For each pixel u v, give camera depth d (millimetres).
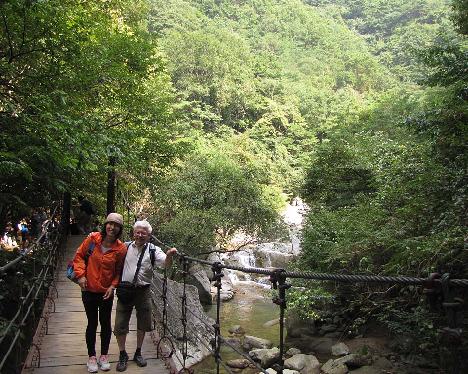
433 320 4719
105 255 3803
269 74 45062
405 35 58469
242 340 8047
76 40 6078
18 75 5379
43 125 4715
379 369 6180
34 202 6188
